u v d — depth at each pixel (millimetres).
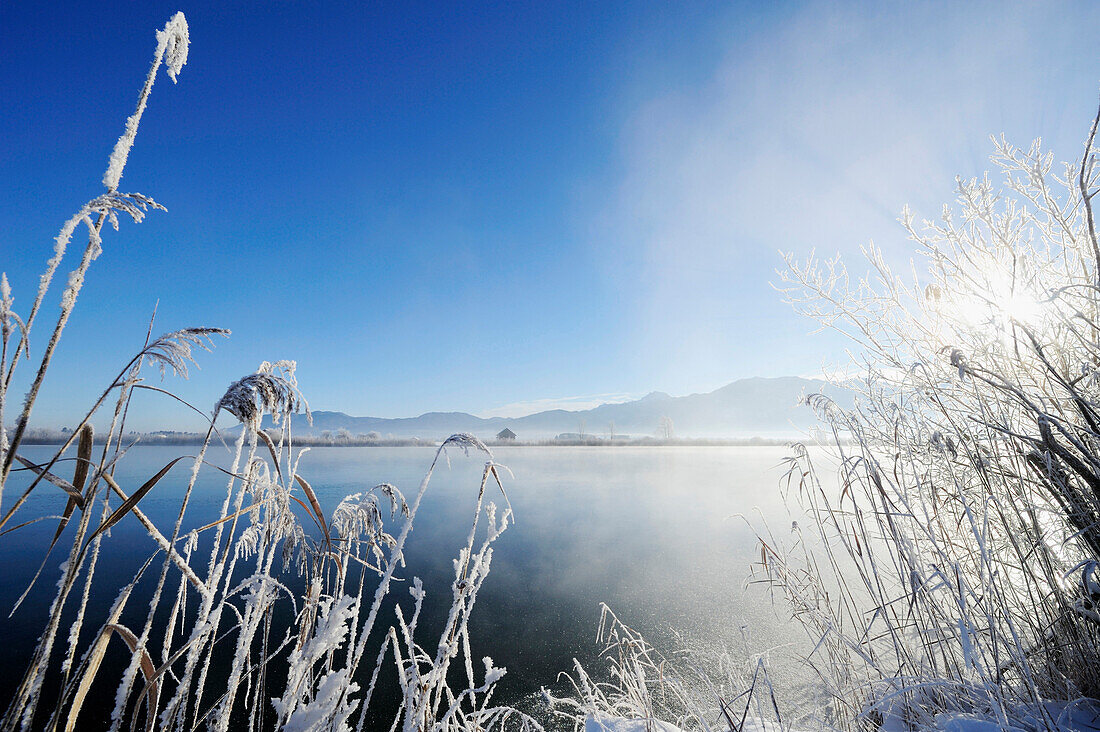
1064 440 2066
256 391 1713
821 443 2721
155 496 13156
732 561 8961
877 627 2729
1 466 1208
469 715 1929
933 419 2410
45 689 4418
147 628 1497
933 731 1841
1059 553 2062
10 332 1241
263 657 1966
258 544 1998
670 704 2746
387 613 6594
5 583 7168
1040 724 1658
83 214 1367
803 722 2211
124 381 1521
